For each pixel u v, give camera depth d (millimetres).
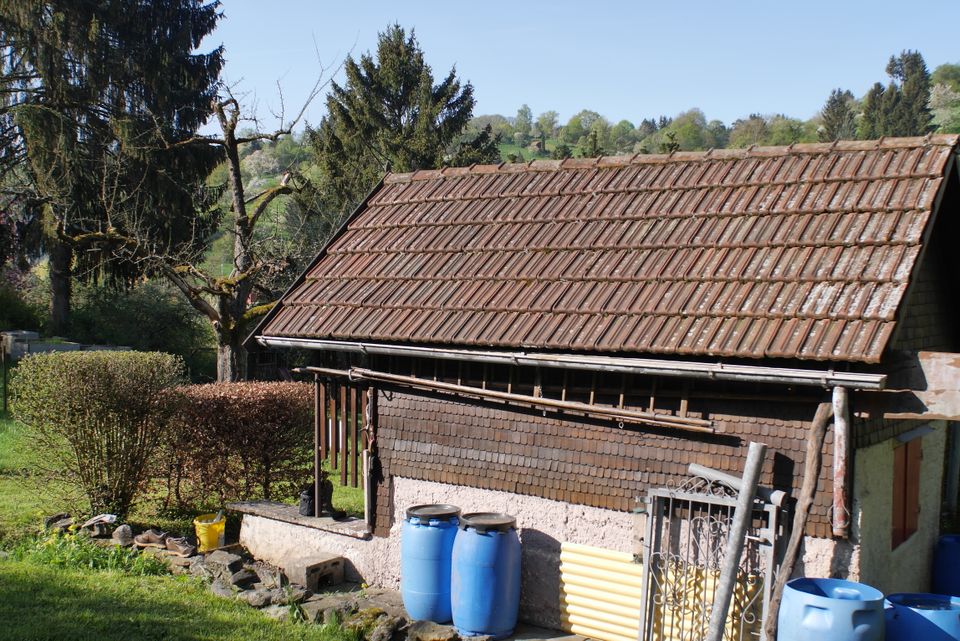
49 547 9555
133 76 28188
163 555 9594
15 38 27000
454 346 8094
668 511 7254
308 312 9344
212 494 12742
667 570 7195
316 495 9805
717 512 7031
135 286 30516
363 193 29172
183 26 29156
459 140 35031
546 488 8008
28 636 6984
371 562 9242
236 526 11562
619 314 7445
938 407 6184
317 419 9844
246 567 9188
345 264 9977
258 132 18906
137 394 11000
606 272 8039
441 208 10273
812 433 6465
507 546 7766
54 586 8438
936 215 7488
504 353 7707
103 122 27938
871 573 6973
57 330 29516
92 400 10758
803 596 6031
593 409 7535
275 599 8391
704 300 7184
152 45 28453
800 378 6281
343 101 32875
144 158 26234
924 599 6777
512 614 7859
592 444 7750
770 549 6641
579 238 8695
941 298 8844
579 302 7801
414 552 8141
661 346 6867
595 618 7703
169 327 30031
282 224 25984
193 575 9195
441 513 8117
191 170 28203
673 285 7539
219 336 17938
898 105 66312
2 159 28531
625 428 7574
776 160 8562
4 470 13578
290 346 9266
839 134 71875
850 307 6469
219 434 12062
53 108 27078
